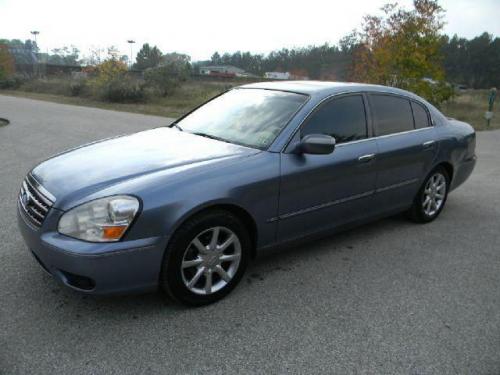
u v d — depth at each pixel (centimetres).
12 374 255
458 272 407
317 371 269
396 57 1800
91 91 2750
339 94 419
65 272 292
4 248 412
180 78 2823
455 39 9075
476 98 3166
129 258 290
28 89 3297
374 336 305
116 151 371
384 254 439
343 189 408
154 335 296
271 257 421
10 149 890
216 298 338
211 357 278
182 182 309
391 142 450
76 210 291
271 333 304
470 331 316
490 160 929
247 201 337
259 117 402
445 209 588
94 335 293
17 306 321
